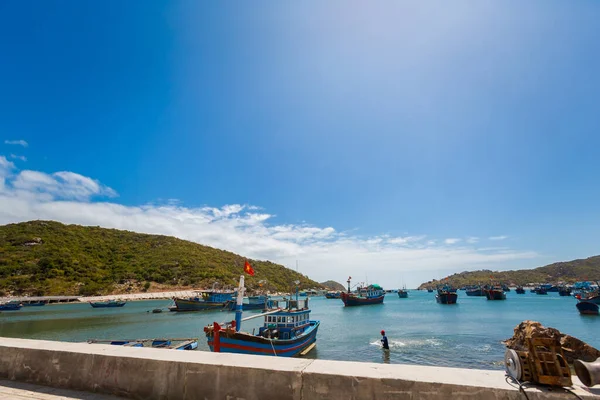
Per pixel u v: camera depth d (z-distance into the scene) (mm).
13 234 129250
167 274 133875
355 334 39875
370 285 111438
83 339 38125
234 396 3922
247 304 79000
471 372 3777
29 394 4578
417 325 48031
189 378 4164
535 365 3398
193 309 76625
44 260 113000
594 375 3197
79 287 108875
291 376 3807
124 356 4578
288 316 23859
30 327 48625
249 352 19047
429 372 3758
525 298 123812
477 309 76312
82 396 4508
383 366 4023
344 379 3648
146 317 63312
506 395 3246
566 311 67250
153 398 4254
